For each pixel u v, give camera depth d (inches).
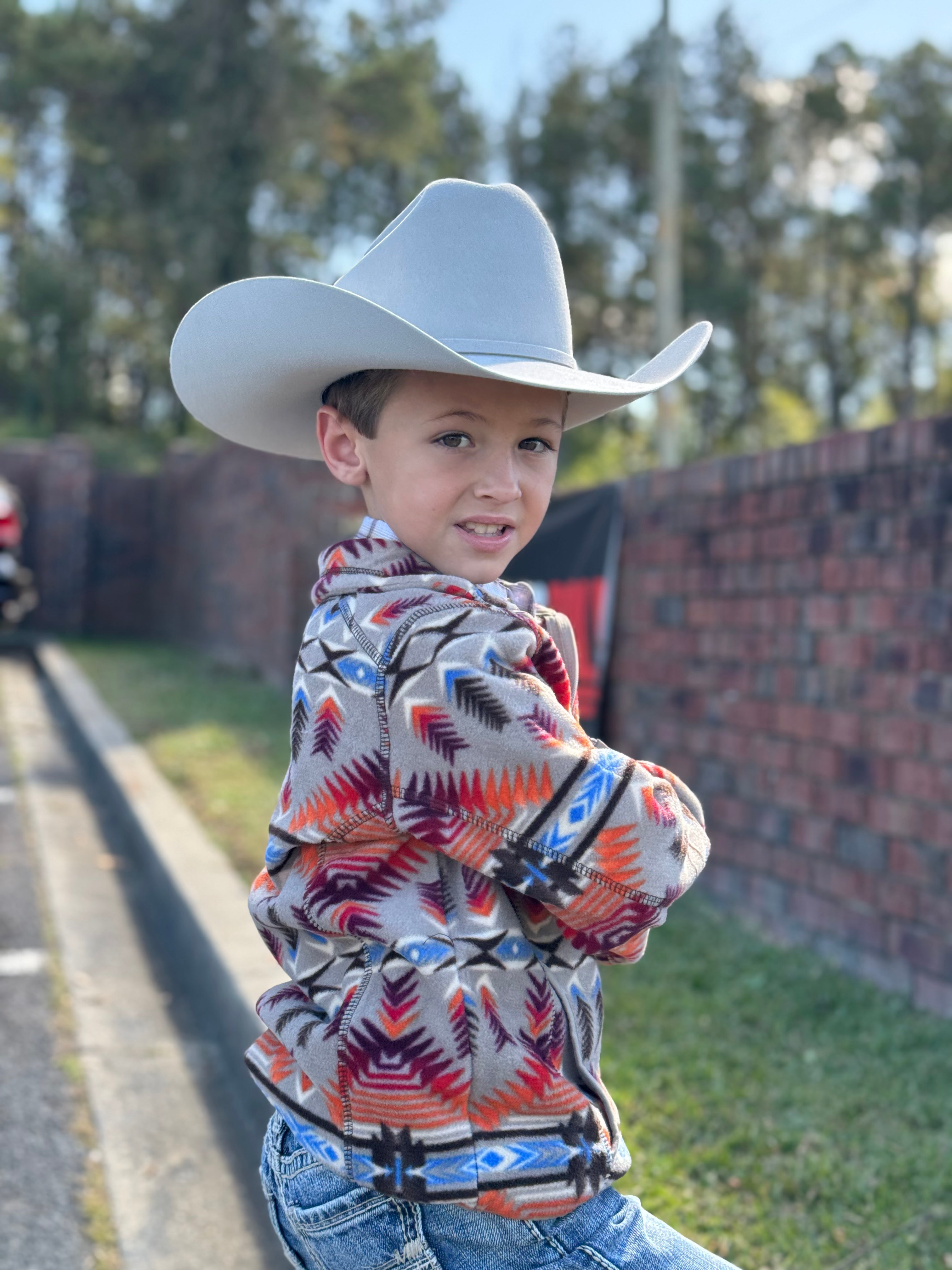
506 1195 43.8
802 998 153.6
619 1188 103.2
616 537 228.2
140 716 353.4
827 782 171.5
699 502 204.8
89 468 664.4
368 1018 45.0
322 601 50.1
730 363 1776.6
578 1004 47.8
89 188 1441.9
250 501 454.9
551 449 51.0
